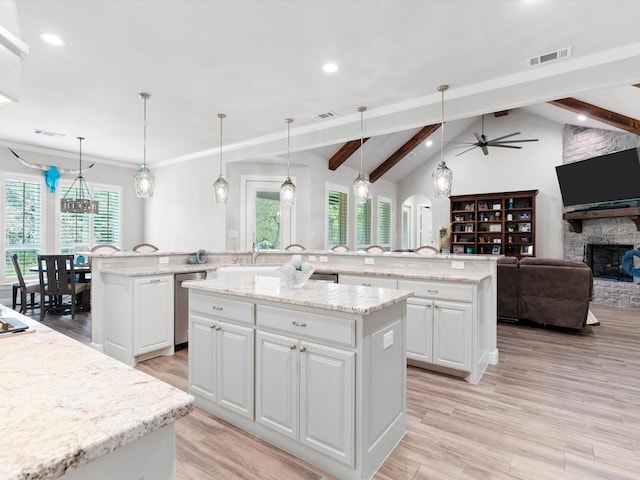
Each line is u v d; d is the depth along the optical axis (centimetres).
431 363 310
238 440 210
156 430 73
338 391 176
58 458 55
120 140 565
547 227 794
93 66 313
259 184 655
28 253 603
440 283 304
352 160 779
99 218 694
